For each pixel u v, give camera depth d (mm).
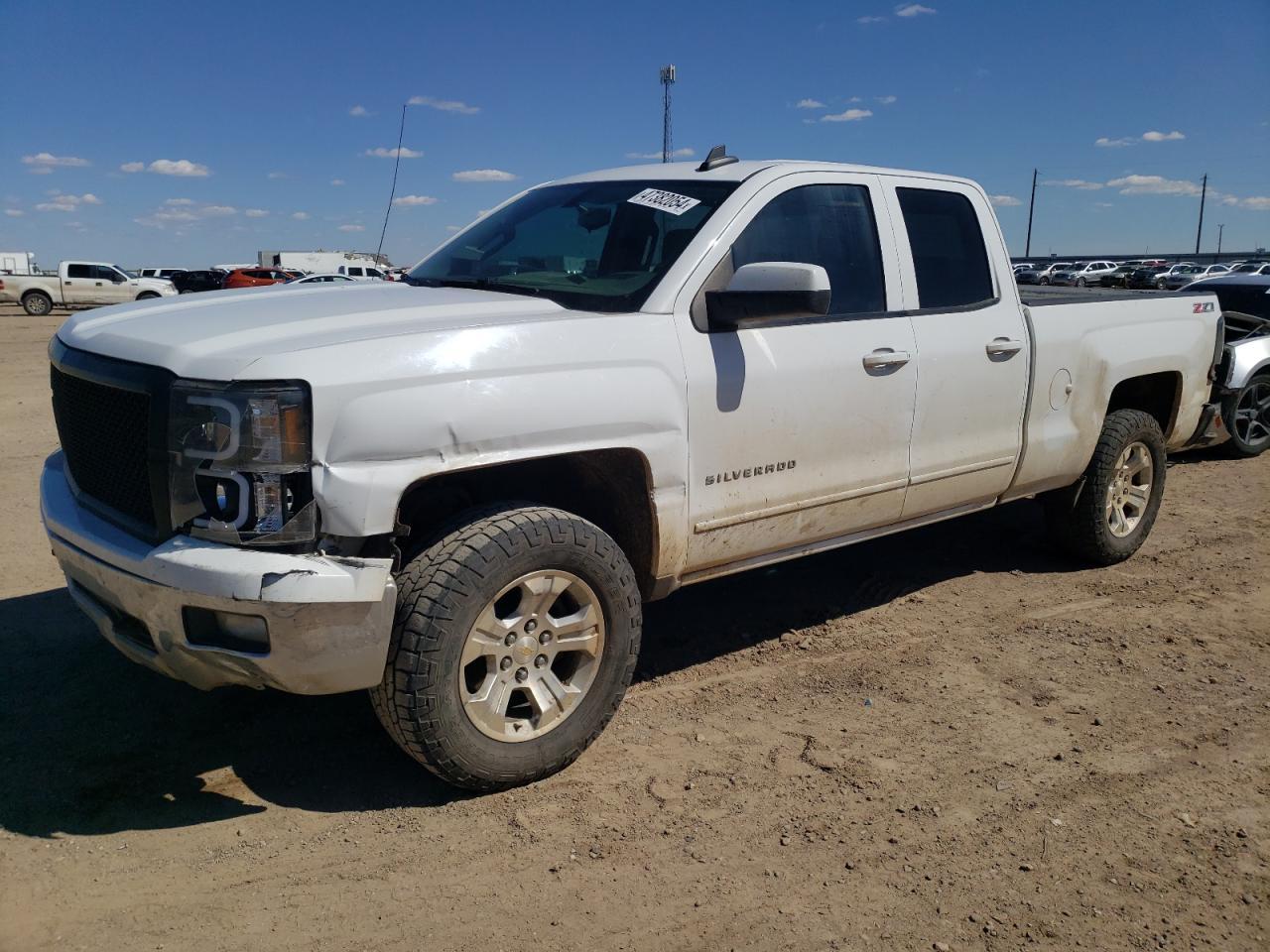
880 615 4926
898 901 2742
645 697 3975
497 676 3113
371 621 2781
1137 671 4305
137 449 2914
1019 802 3252
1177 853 3000
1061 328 4953
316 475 2717
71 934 2510
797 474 3889
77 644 4309
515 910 2660
